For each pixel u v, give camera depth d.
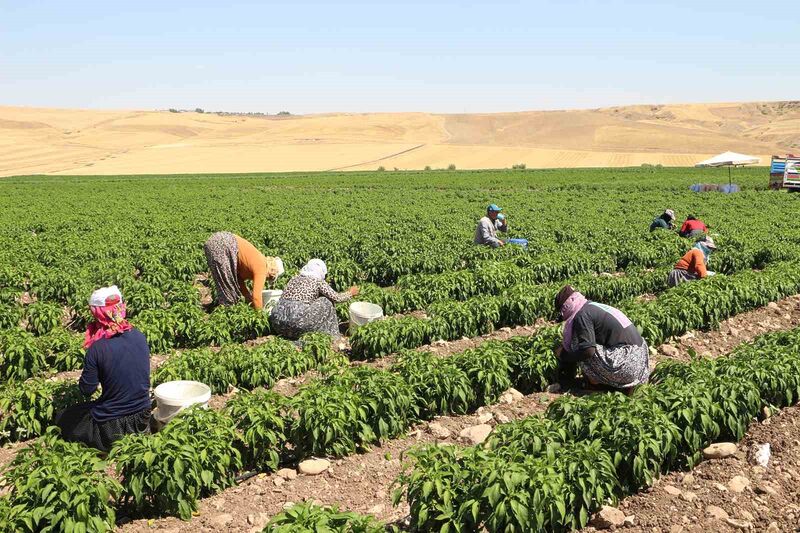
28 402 9.16
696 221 24.48
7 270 18.05
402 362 10.47
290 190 63.91
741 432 8.42
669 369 9.94
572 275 19.86
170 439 7.23
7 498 6.34
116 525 7.01
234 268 14.96
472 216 35.41
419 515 6.32
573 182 67.44
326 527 5.70
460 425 9.59
